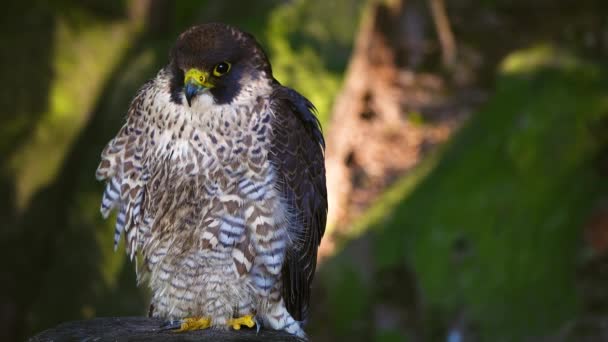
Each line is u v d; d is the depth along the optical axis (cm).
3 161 1416
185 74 655
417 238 1267
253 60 674
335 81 1483
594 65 1339
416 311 1226
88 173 1419
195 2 1551
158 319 703
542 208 1211
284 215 675
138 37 1504
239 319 689
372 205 1430
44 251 1423
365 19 1548
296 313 715
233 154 660
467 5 1758
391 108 1595
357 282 1288
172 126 661
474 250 1212
